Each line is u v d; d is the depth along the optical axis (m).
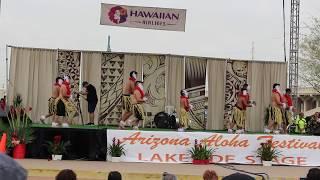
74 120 20.23
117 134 15.49
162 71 21.08
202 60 21.30
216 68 21.31
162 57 21.09
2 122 15.95
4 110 16.78
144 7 19.92
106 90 20.81
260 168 14.77
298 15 23.44
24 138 15.25
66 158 15.48
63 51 20.53
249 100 20.25
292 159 15.73
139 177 12.84
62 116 18.27
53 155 15.30
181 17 20.08
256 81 21.36
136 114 18.38
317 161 15.77
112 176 6.44
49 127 15.57
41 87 20.33
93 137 15.55
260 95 21.36
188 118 19.95
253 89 21.33
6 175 2.39
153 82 21.06
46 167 13.34
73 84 20.62
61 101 18.23
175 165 14.88
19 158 15.16
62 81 18.36
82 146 15.56
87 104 20.41
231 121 19.80
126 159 15.41
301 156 15.76
